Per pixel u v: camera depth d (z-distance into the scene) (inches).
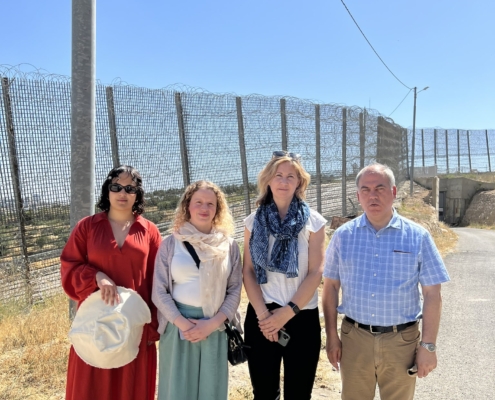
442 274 105.7
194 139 324.2
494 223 1328.7
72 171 189.0
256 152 382.6
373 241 110.0
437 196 1090.7
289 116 421.7
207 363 112.5
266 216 114.4
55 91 241.0
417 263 107.1
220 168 346.9
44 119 236.5
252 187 377.7
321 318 224.1
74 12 184.5
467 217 1467.8
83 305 109.7
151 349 119.9
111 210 119.5
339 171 514.6
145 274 119.9
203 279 111.0
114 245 114.0
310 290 110.7
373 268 108.7
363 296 109.1
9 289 218.4
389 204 108.7
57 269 242.7
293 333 112.8
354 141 547.8
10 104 223.9
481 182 1523.1
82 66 185.8
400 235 108.4
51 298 227.0
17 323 190.1
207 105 336.2
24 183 229.6
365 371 111.7
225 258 115.3
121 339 105.1
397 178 876.0
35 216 234.1
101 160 266.1
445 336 210.2
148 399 117.9
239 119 366.6
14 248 226.4
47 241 238.7
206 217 116.0
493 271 391.2
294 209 114.2
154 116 295.9
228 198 353.7
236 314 122.4
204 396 112.4
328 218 490.3
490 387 156.6
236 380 156.6
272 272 112.0
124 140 277.6
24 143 229.3
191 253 113.8
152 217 290.8
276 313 108.3
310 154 458.0
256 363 114.0
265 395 114.3
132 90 284.0
